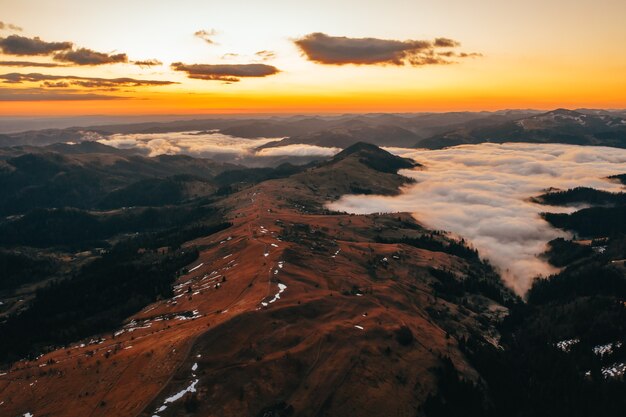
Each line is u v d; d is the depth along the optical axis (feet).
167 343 508.53
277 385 448.65
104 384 467.52
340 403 443.73
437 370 537.65
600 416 521.65
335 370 483.10
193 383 433.89
